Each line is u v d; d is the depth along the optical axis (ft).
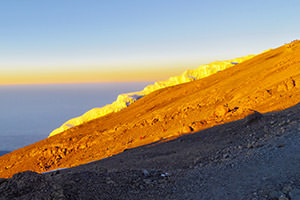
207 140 51.88
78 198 21.81
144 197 23.72
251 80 148.97
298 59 136.87
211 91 171.53
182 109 152.66
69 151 181.06
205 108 137.28
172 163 39.04
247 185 21.59
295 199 17.02
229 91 148.97
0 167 207.62
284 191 18.47
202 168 30.96
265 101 88.33
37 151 204.64
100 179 27.04
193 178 27.43
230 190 21.59
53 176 26.37
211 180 25.22
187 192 23.65
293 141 29.04
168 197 23.30
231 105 112.37
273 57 196.95
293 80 94.68
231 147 39.17
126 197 23.61
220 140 48.34
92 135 190.80
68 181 24.72
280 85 97.71
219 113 79.41
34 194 21.88
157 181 28.40
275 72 137.18
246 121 54.03
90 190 23.79
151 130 144.15
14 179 24.08
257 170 24.20
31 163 185.47
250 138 41.55
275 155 26.55
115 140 158.51
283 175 21.27
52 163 174.19
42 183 23.86
